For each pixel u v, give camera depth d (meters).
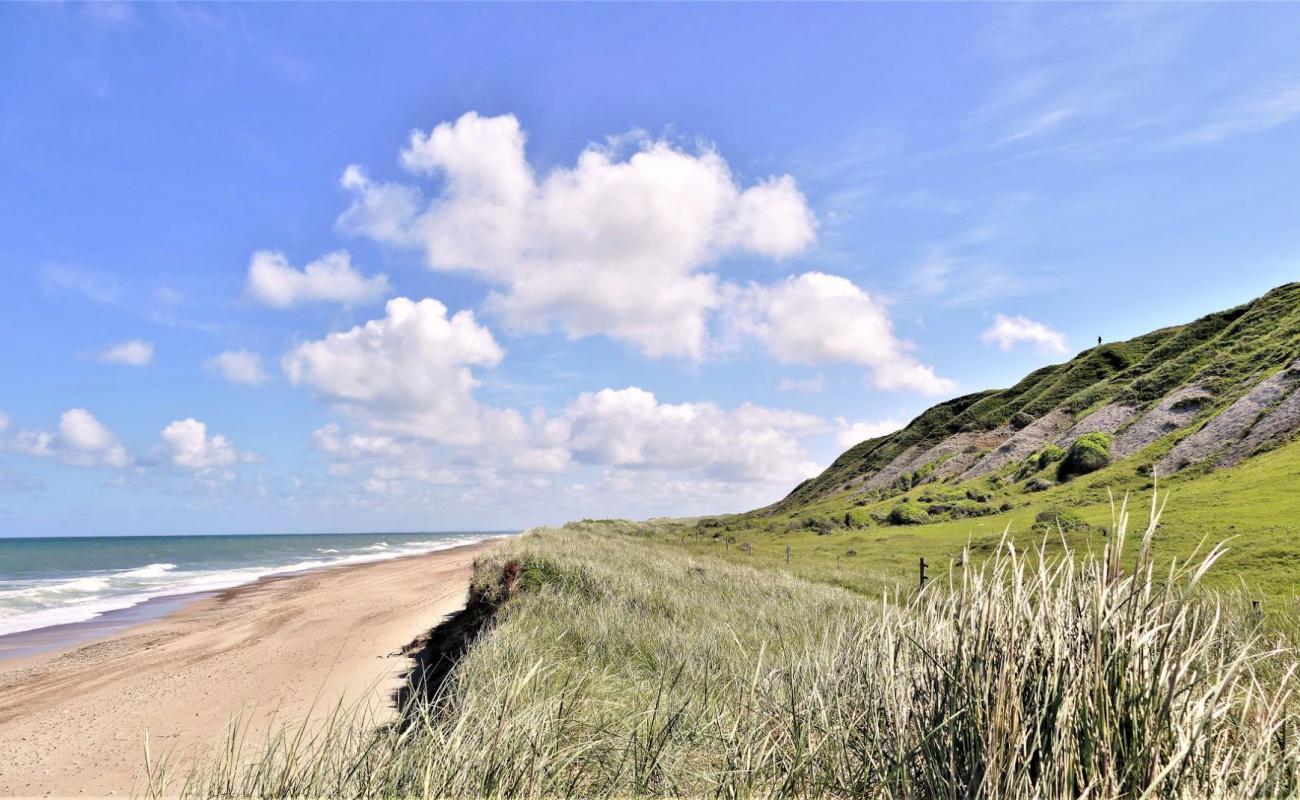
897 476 84.81
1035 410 79.25
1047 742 2.70
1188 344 70.75
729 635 9.97
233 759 4.29
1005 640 2.98
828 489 104.25
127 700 13.49
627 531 62.62
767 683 4.93
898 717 3.23
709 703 5.46
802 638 8.65
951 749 2.83
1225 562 19.52
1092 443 53.38
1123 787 2.53
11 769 9.74
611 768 4.54
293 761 4.16
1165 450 47.53
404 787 4.00
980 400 98.56
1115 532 2.94
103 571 55.44
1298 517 23.86
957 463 76.06
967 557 3.34
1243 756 2.77
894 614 4.06
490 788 4.04
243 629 22.19
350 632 19.73
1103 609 2.73
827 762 3.65
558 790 4.23
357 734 4.68
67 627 24.25
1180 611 2.69
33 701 14.06
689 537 59.41
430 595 27.94
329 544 135.25
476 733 4.47
